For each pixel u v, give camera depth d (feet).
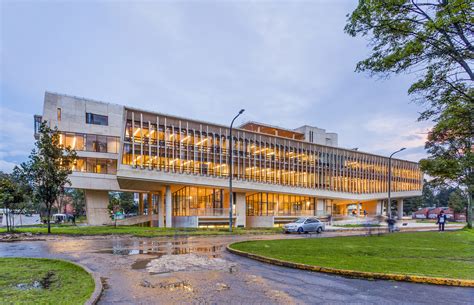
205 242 58.18
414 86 34.45
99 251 44.45
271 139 153.17
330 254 39.22
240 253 40.70
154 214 161.99
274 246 48.14
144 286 24.39
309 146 170.09
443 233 85.40
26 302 19.17
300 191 159.74
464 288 23.97
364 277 27.25
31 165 75.87
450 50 30.30
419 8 31.01
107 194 148.77
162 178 114.21
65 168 80.89
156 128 116.26
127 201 220.02
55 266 31.45
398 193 219.00
